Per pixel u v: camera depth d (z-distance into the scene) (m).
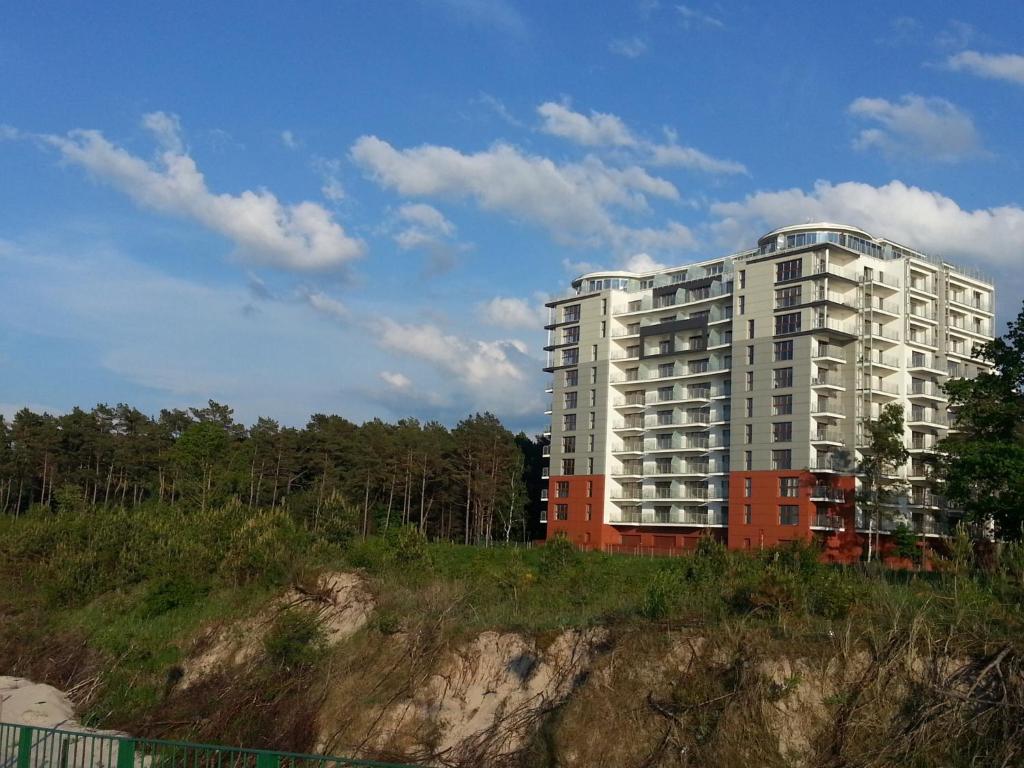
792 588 21.53
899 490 76.81
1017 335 49.09
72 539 42.41
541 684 22.66
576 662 22.55
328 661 26.81
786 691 17.95
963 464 47.81
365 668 25.83
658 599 23.73
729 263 96.44
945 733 16.58
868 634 19.06
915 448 85.00
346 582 32.97
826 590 21.58
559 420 106.81
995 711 16.59
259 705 25.64
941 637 18.48
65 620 37.06
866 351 85.00
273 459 98.56
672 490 95.56
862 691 17.80
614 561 42.44
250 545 36.84
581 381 105.12
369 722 23.55
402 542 36.44
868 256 88.69
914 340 88.56
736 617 21.39
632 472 100.44
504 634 24.92
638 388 101.38
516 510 110.94
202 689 28.12
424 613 27.91
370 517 97.75
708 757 17.34
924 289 90.00
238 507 43.62
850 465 83.00
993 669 17.44
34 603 39.03
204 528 40.59
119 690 29.62
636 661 20.50
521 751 20.33
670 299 99.75
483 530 106.31
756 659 18.91
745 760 17.05
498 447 103.88
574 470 103.94
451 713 23.11
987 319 96.44
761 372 87.06
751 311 89.06
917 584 23.27
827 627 19.86
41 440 96.38
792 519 82.44
